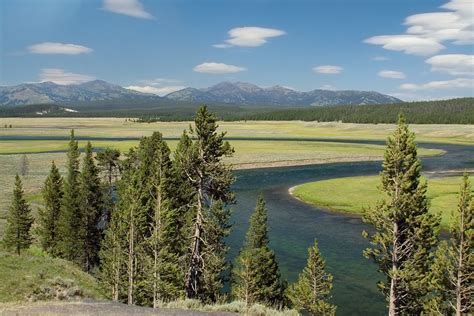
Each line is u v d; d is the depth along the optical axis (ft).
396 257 116.88
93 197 222.28
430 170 442.91
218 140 128.98
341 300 146.30
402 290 116.26
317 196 321.11
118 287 143.95
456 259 108.27
